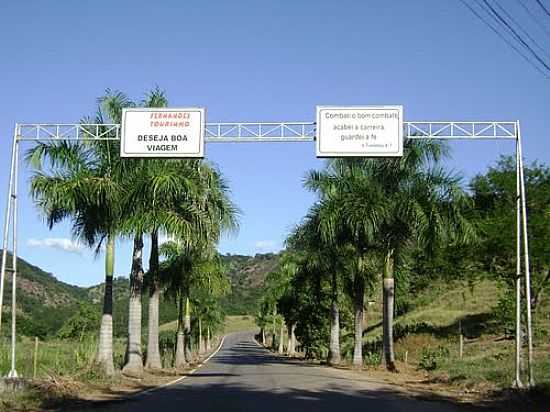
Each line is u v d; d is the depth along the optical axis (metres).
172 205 24.50
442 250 35.06
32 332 62.84
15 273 19.89
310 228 34.38
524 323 32.44
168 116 20.19
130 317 25.98
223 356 60.47
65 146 22.42
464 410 15.98
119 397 18.48
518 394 18.09
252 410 15.26
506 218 33.97
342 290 41.12
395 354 40.88
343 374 29.16
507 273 35.62
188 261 34.56
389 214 30.20
